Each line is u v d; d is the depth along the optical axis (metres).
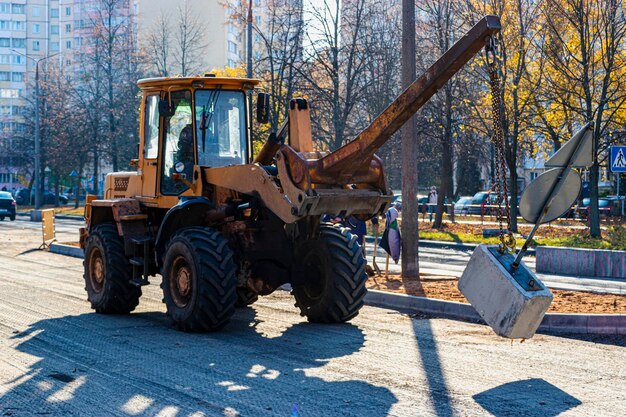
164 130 11.74
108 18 63.31
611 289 15.12
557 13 28.33
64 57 114.25
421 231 34.28
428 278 15.36
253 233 10.98
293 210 9.86
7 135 84.88
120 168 61.81
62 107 66.00
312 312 11.16
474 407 6.79
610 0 27.00
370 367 8.32
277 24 34.56
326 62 32.84
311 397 7.12
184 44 65.75
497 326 7.46
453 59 8.34
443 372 8.09
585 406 6.83
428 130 35.44
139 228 12.04
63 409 6.74
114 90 61.00
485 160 46.22
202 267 10.20
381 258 22.47
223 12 101.06
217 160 11.33
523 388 7.45
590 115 27.52
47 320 11.48
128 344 9.64
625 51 29.95
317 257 11.25
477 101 35.09
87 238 12.72
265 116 11.63
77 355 8.96
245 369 8.25
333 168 9.81
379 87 33.50
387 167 44.81
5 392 7.31
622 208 43.72
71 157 61.16
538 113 30.92
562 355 8.98
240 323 11.19
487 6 30.14
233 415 6.55
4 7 134.25
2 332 10.42
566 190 7.94
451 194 48.28
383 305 12.91
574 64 29.45
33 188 85.88
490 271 7.57
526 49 29.91
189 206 11.01
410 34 15.00
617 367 8.39
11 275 17.55
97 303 12.18
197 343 9.71
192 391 7.33
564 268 18.39
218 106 11.40
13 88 134.75
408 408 6.75
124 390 7.36
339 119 31.88
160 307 12.98
